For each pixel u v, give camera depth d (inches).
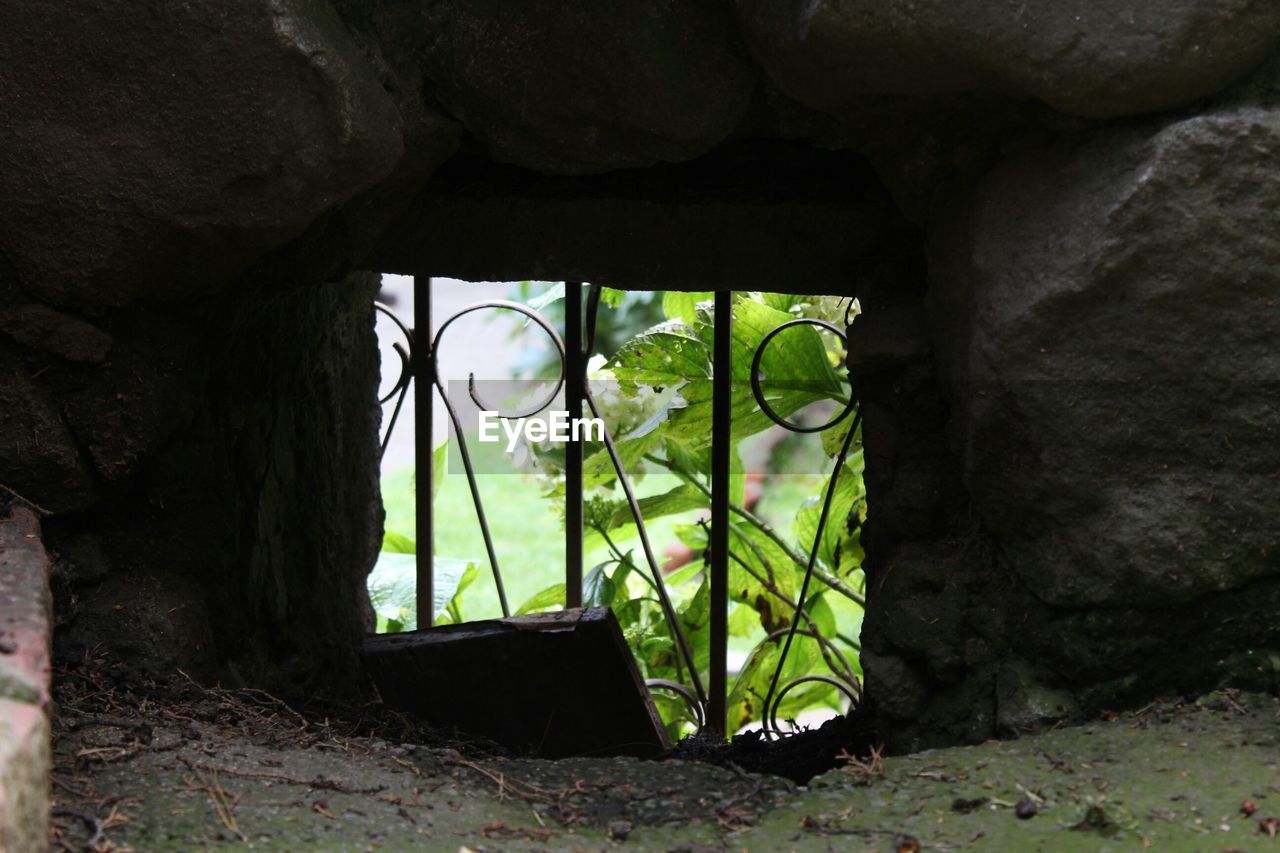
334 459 78.7
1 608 54.7
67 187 60.8
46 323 62.3
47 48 59.9
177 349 64.0
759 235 70.5
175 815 54.9
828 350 92.7
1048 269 60.0
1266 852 52.3
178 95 60.2
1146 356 59.7
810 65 61.2
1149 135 59.1
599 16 63.7
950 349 63.9
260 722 62.9
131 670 63.6
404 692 76.5
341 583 79.4
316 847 54.1
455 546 145.1
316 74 60.2
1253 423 59.6
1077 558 61.2
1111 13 58.1
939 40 59.2
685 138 64.9
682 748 76.2
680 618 88.0
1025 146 61.4
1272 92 59.3
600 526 88.0
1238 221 58.6
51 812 52.9
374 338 83.0
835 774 59.2
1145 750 58.4
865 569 69.7
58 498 63.2
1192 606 60.8
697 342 82.6
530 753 76.8
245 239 61.8
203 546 66.6
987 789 57.3
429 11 64.2
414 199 71.5
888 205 69.5
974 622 63.7
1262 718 59.6
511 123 65.3
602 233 71.2
